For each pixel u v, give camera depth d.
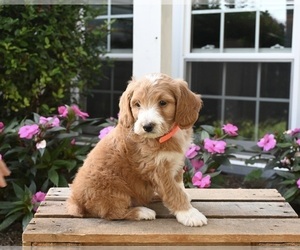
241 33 2.96
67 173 2.54
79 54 2.82
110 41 3.29
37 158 2.46
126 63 3.26
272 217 1.79
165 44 2.59
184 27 3.02
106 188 1.75
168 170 1.73
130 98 1.72
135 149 1.73
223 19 2.98
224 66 3.00
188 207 1.75
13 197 2.45
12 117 2.81
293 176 2.41
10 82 2.68
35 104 2.80
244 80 2.97
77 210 1.78
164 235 1.67
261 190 2.01
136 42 2.61
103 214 1.76
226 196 1.95
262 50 2.92
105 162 1.76
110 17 3.27
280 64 2.88
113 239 1.67
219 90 3.03
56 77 2.74
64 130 2.52
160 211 1.81
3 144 2.47
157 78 1.71
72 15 2.80
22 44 2.63
